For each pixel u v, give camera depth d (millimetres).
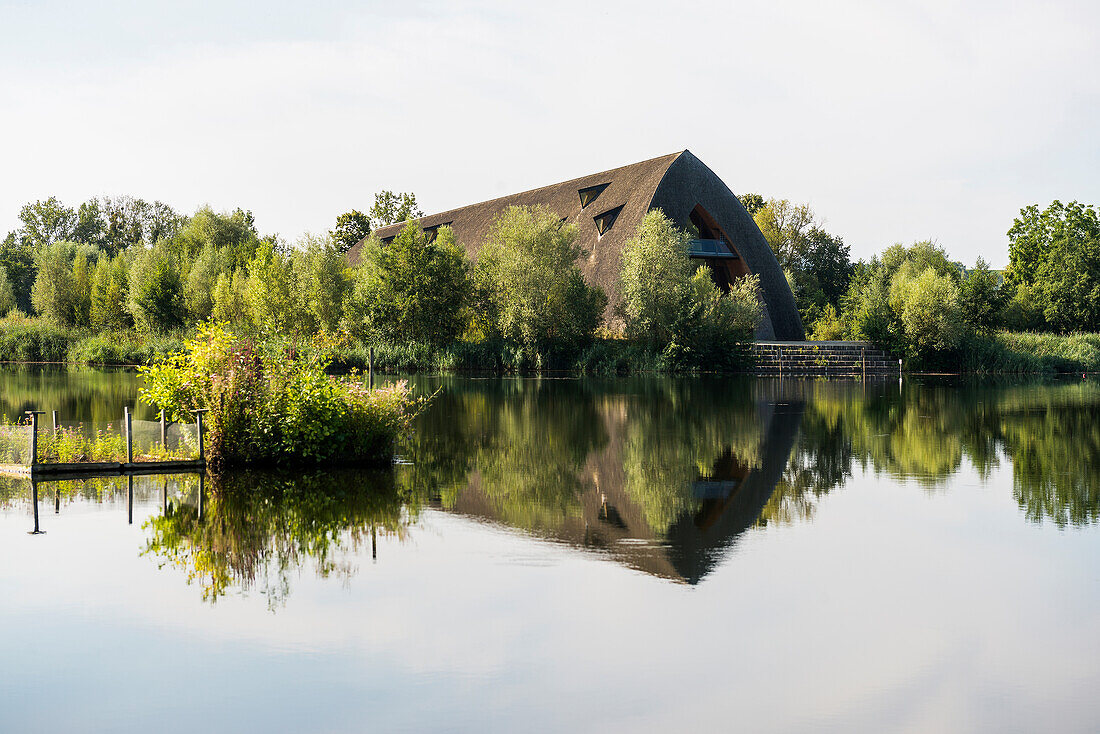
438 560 8805
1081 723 5441
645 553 9094
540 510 11094
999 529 10156
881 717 5523
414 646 6617
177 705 5699
